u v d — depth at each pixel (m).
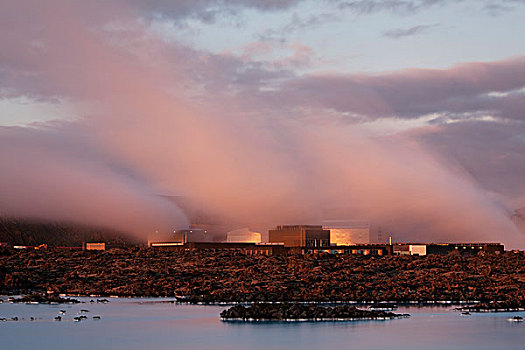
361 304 61.03
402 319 48.81
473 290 69.88
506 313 53.66
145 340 38.47
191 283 73.06
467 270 81.44
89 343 37.41
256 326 44.53
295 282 73.94
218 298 62.69
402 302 63.47
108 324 45.38
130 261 84.38
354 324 45.69
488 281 74.75
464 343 37.94
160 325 44.69
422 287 71.25
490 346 37.09
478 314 52.81
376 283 74.19
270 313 48.31
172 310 54.44
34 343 37.41
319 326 44.44
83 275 77.38
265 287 70.75
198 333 41.00
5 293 67.81
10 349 35.53
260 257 88.44
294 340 38.50
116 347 36.16
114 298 66.06
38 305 58.06
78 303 60.19
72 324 45.16
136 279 75.31
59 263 82.75
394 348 36.19
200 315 50.81
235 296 63.47
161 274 77.94
